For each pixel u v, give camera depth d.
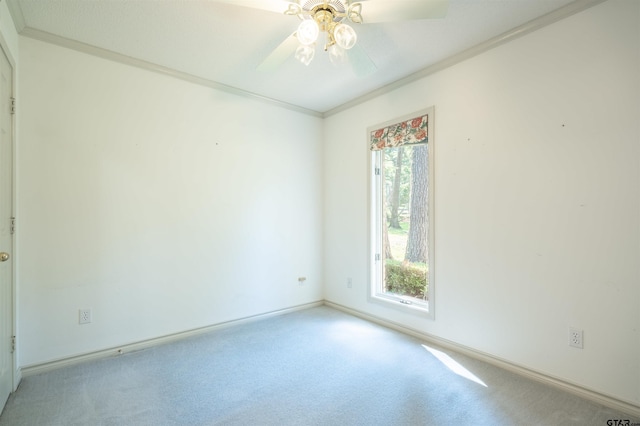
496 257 2.36
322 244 3.88
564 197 2.04
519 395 1.97
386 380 2.15
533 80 2.17
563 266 2.04
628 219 1.81
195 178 2.96
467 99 2.52
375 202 3.38
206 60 2.65
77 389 2.04
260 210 3.39
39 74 2.24
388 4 1.58
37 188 2.23
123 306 2.59
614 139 1.85
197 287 2.97
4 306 1.89
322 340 2.83
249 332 3.03
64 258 2.34
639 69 1.77
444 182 2.68
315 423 1.71
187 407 1.85
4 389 1.86
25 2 1.92
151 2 1.93
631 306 1.80
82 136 2.41
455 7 1.99
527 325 2.20
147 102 2.70
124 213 2.59
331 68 2.77
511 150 2.28
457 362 2.41
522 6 1.99
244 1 1.61
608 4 1.86
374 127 3.28
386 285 3.36
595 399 1.91
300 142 3.73
